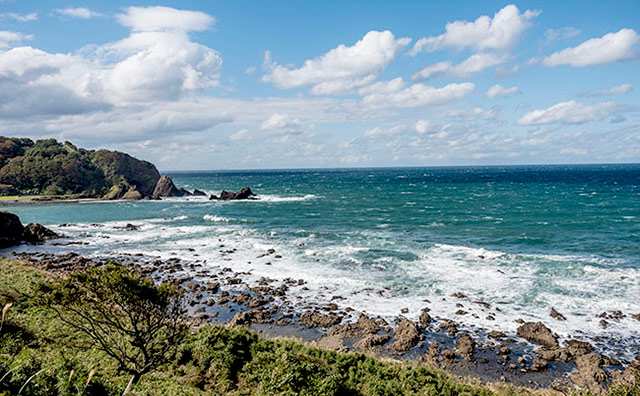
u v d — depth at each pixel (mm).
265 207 90625
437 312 27562
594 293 29953
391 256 41688
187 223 68188
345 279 34250
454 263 38531
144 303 12570
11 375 10203
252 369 17469
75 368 12594
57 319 20156
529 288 31297
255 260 41438
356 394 16391
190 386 15727
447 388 17375
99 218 75688
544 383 19875
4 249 48094
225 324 26125
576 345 22641
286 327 25953
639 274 33812
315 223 65375
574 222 59375
